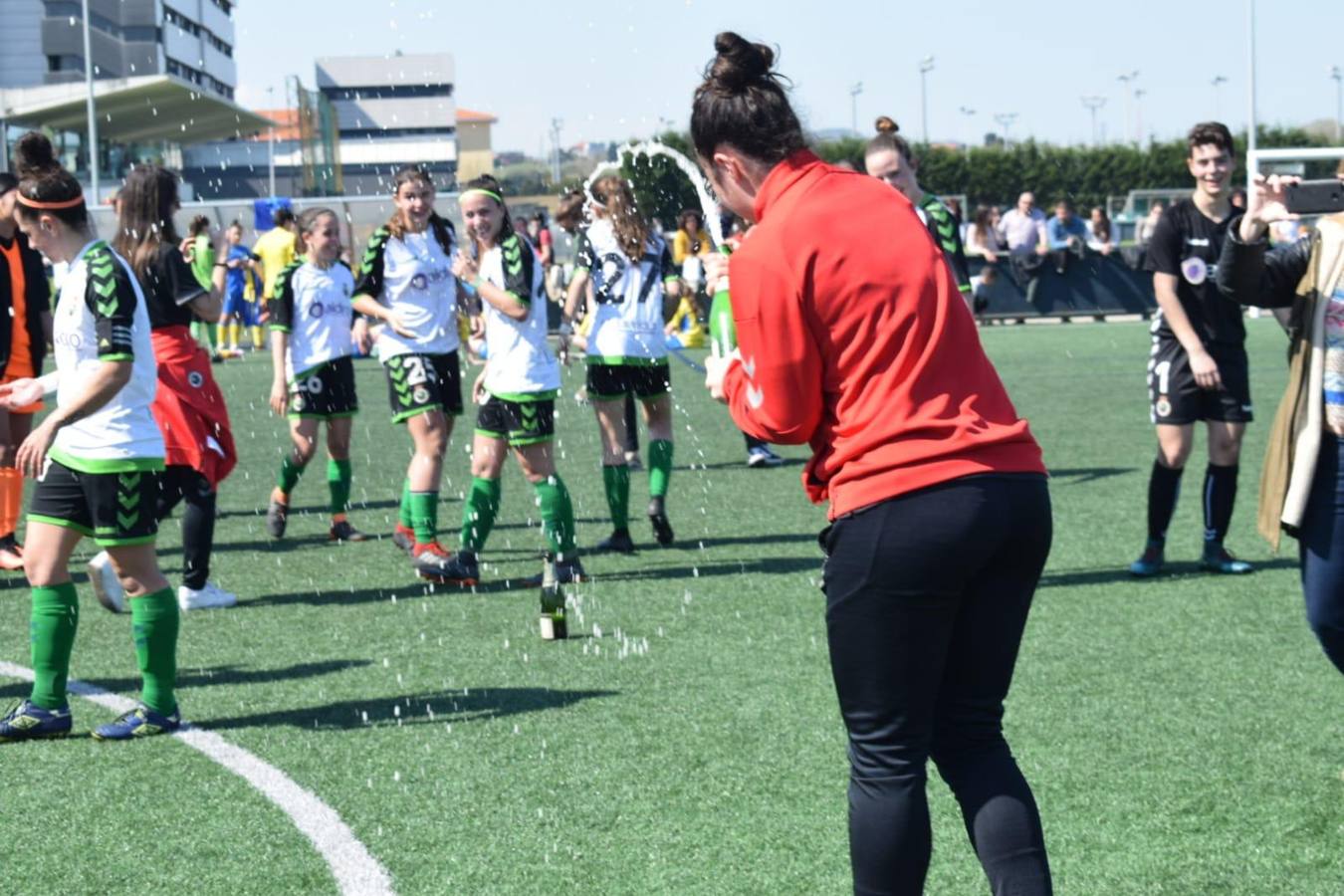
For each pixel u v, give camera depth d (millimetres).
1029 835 2879
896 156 6621
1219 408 6906
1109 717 4906
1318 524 4023
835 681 2951
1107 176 58812
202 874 3740
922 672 2861
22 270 7668
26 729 4855
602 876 3686
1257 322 25906
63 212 4707
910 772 2900
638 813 4109
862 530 2826
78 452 4750
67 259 4750
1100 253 25562
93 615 6680
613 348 7871
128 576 4852
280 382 8352
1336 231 4020
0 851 3912
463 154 84125
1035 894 2834
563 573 7234
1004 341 22234
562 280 21922
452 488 10625
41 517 4809
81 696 5391
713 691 5297
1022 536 2859
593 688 5367
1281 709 4969
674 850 3842
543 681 5469
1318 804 4109
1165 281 6770
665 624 6328
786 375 2846
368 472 11406
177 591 7152
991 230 25906
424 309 7340
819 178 2924
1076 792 4219
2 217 7551
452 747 4723
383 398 17031
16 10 57156
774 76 3031
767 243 2848
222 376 19875
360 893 3602
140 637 4871
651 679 5465
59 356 4785
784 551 7949
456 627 6371
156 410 6480
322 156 41156
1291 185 4027
